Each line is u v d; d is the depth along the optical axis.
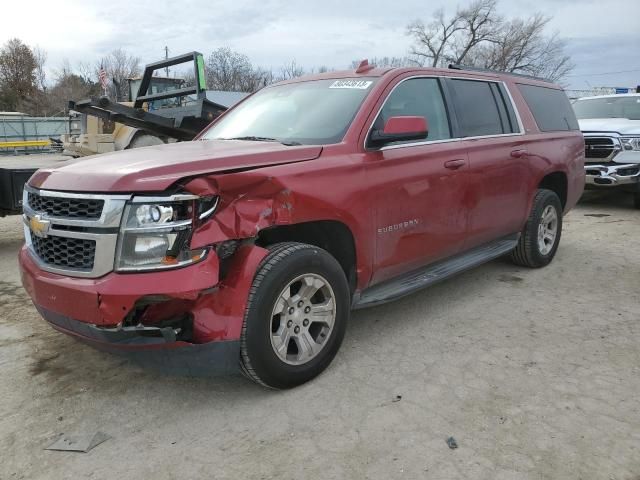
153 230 2.72
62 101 58.00
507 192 5.00
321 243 3.68
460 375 3.50
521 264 5.83
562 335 4.12
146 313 2.89
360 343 4.01
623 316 4.49
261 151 3.26
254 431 2.92
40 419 3.07
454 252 4.60
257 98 4.77
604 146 9.32
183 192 2.77
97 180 2.86
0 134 38.00
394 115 4.00
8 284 5.62
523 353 3.81
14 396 3.31
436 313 4.60
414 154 3.98
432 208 4.14
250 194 2.96
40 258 3.11
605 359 3.71
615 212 9.50
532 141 5.33
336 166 3.42
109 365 3.71
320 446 2.78
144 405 3.20
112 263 2.76
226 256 3.01
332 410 3.11
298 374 3.29
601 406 3.11
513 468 2.58
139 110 8.46
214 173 2.90
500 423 2.95
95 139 13.69
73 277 2.86
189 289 2.72
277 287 3.07
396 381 3.43
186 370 2.95
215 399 3.26
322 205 3.28
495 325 4.32
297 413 3.08
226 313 2.92
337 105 3.97
